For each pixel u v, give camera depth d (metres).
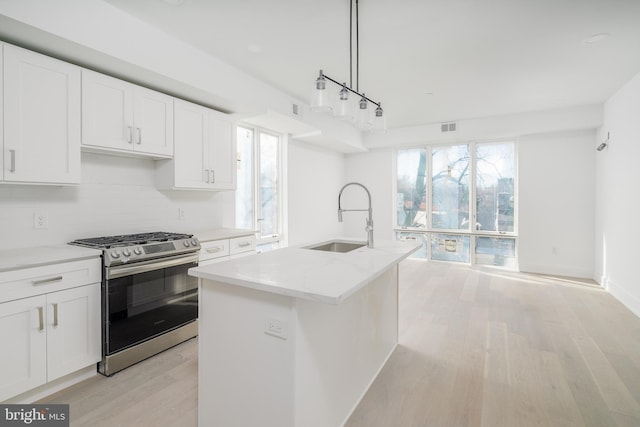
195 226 3.49
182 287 2.65
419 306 3.63
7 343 1.73
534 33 2.57
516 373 2.25
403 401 1.95
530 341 2.74
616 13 2.29
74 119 2.13
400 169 6.42
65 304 1.96
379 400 1.96
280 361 1.38
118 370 2.21
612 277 4.06
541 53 2.92
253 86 3.40
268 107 3.62
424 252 6.20
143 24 2.35
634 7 2.21
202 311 1.64
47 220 2.33
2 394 1.71
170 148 2.79
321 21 2.38
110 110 2.34
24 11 1.74
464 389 2.07
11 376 1.75
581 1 2.15
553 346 2.65
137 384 2.08
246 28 2.47
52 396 1.94
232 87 3.13
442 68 3.25
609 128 4.19
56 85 2.04
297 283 1.36
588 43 2.74
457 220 5.86
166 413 1.81
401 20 2.37
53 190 2.37
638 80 3.34
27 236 2.24
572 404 1.90
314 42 2.70
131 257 2.22
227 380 1.55
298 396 1.37
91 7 2.04
